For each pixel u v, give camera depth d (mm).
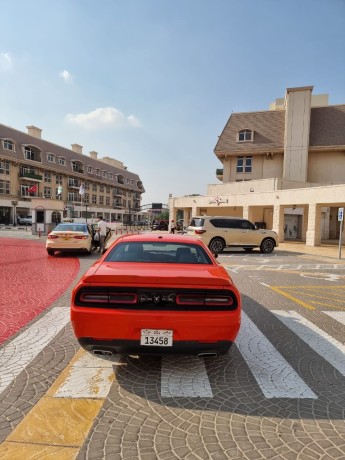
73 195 69312
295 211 27281
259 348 4039
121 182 87125
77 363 3486
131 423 2475
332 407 2762
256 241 16062
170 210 32250
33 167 58406
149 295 2984
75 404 2705
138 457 2113
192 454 2156
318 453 2191
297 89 29922
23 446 2184
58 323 4766
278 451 2201
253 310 5754
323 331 4707
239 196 24641
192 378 3221
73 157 69375
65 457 2094
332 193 18453
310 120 31203
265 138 31750
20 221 53781
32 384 3020
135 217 94188
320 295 7055
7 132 54062
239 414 2627
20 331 4422
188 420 2531
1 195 52219
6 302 5883
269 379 3232
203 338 2938
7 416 2512
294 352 3936
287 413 2654
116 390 2953
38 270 9359
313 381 3217
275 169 31859
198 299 3006
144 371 3348
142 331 2920
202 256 4008
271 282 8461
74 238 12617
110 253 4020
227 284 3049
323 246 20188
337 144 29469
